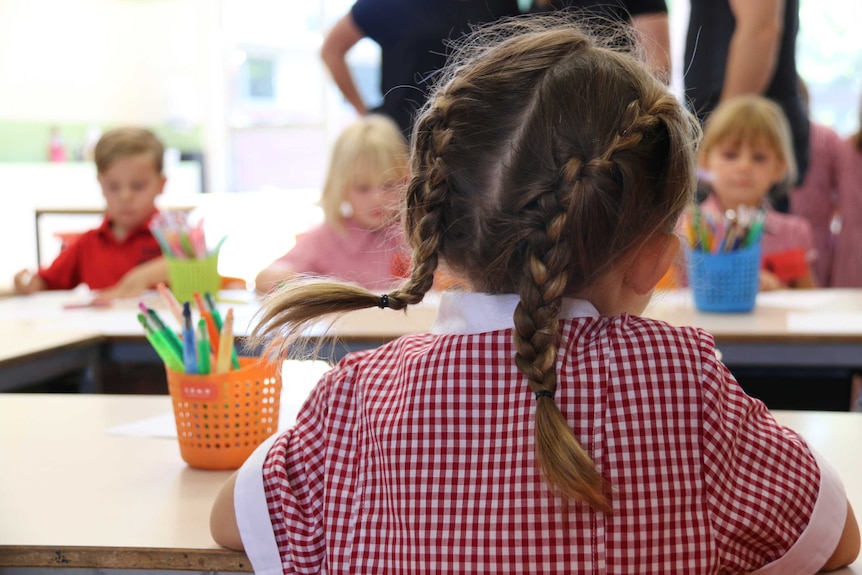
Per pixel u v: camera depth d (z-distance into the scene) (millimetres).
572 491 612
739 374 2014
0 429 1107
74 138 5273
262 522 732
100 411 1196
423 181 740
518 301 708
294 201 5691
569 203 669
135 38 5715
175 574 762
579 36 751
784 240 2428
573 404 661
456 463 664
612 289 738
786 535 682
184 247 1973
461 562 643
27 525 796
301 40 6164
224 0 6098
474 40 933
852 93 4695
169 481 915
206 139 6090
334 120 6188
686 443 667
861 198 2904
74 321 1892
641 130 685
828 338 1590
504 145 694
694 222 1859
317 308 753
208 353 945
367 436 713
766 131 2303
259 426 967
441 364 690
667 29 2500
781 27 2734
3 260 4621
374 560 682
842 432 1037
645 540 642
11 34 4797
